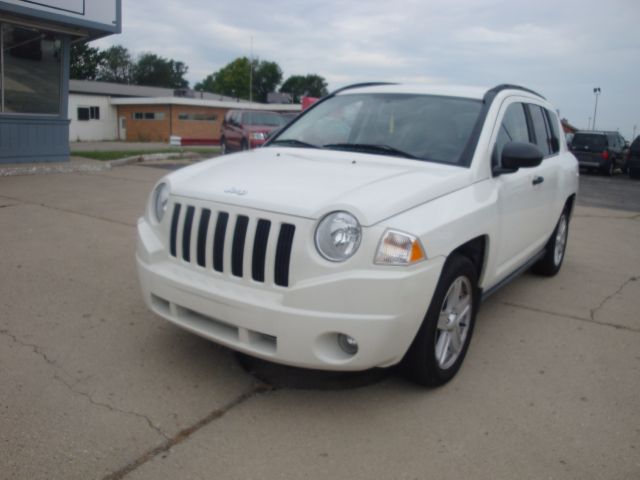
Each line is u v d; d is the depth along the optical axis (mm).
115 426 2936
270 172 3484
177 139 29906
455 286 3416
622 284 5961
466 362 3895
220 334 3152
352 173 3443
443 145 3914
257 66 99000
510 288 5660
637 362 4016
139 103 41250
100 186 10648
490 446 2918
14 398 3148
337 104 4688
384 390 3438
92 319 4289
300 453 2795
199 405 3182
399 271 2842
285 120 21641
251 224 3023
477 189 3646
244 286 3059
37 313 4355
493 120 4086
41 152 13008
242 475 2613
